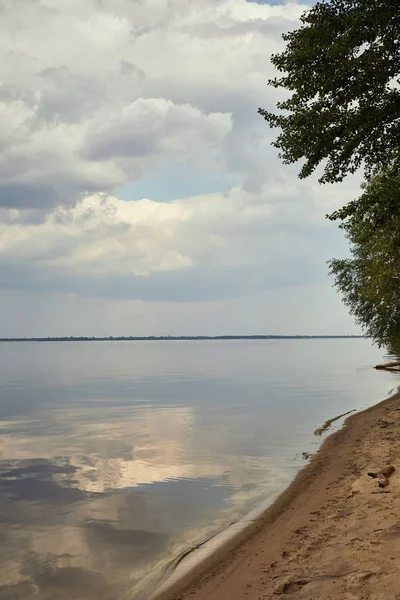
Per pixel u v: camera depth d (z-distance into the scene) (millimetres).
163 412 25609
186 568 7426
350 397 30391
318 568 6492
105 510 10336
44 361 99375
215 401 30062
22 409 27578
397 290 27109
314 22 13227
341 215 14555
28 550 8359
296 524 8688
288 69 13664
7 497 11297
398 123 13789
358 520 8070
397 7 12422
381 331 33656
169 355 127938
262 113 14891
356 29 12531
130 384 44375
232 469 13469
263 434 18656
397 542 6734
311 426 20125
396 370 56000
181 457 15070
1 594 6855
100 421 22875
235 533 8695
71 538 8859
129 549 8328
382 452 13328
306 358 95438
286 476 12430
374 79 13094
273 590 6121
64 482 12539
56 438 18641
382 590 5484
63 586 7070
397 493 9211
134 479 12719
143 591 6840
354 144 13648
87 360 103312
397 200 13641
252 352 140375
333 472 12125
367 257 30609
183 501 10812
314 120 13703
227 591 6422
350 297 35938
